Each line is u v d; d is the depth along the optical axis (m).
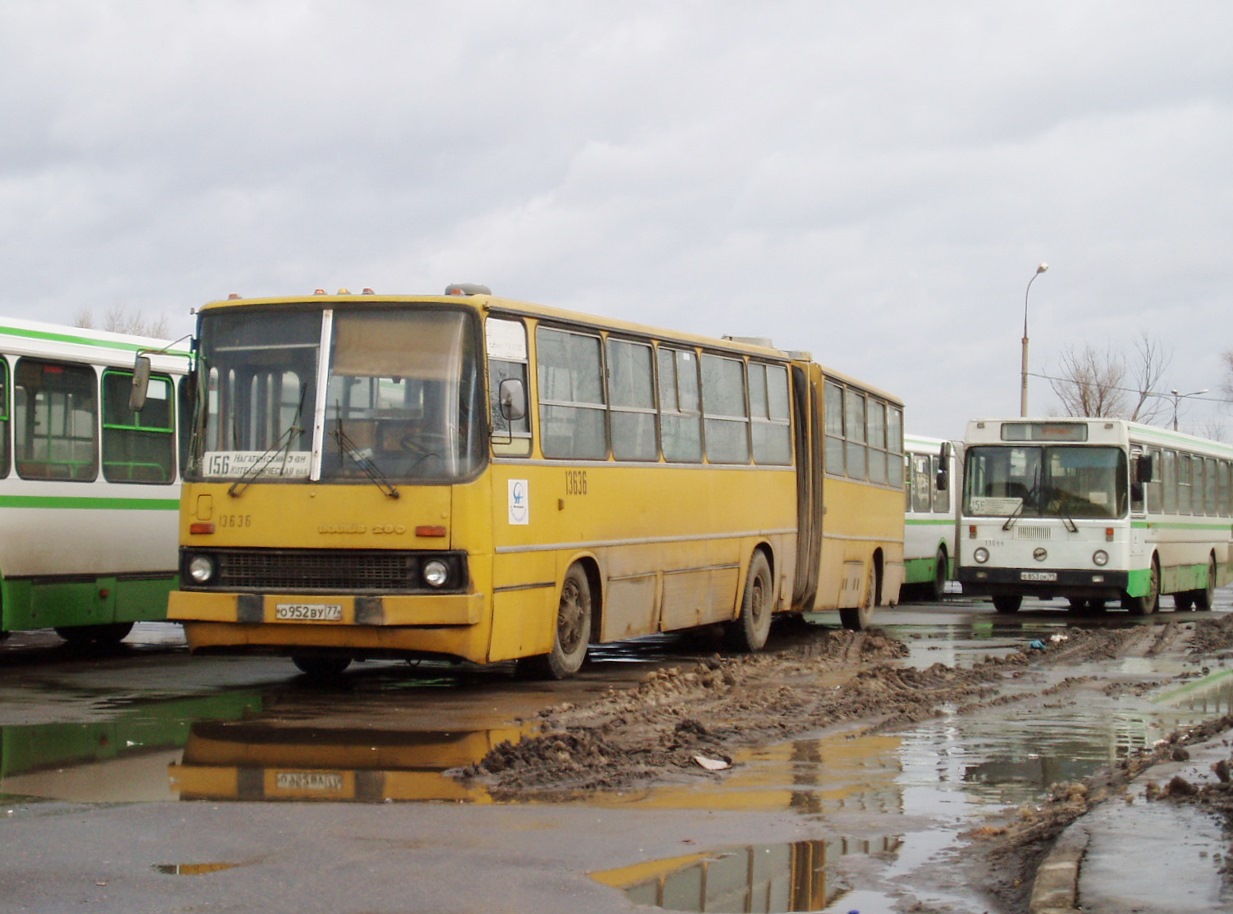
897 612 31.86
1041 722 13.16
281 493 14.13
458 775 10.13
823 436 22.69
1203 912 6.52
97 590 18.19
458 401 14.15
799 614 27.22
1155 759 10.52
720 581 19.53
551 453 15.48
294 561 14.11
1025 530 29.78
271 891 7.18
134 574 18.77
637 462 17.41
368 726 12.37
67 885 7.24
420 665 17.27
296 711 13.27
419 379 14.19
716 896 7.23
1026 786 10.14
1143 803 8.78
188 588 14.38
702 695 14.32
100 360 18.36
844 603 24.16
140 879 7.37
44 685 15.37
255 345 14.53
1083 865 7.30
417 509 13.91
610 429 16.81
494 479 14.30
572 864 7.79
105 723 12.52
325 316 14.43
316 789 9.66
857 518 24.67
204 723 12.52
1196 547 35.00
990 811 9.30
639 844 8.26
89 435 18.19
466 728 12.27
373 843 8.17
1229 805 8.62
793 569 22.08
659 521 17.89
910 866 7.88
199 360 14.68
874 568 26.08
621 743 11.32
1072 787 9.73
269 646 14.20
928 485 37.19
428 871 7.58
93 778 9.98
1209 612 34.62
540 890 7.27
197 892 7.15
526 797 9.50
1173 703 14.52
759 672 16.58
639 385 17.61
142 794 9.45
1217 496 37.78
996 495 30.06
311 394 14.30
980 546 30.05
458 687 15.12
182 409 19.72
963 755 11.38
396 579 13.92
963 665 18.17
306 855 7.88
